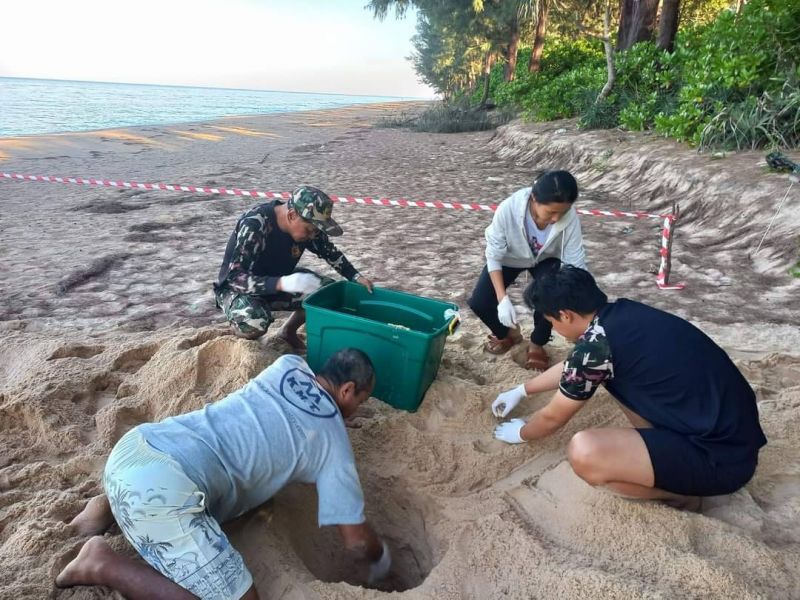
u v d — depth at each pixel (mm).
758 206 6586
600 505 2418
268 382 2402
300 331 4422
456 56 35625
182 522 1995
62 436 3025
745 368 3805
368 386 2568
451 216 8695
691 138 9180
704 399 2252
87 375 3490
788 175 6715
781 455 2836
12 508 2533
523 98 17984
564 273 2408
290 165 14484
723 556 2213
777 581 2117
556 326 2488
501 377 3668
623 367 2314
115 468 2102
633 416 2545
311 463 2287
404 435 3023
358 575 2686
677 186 8164
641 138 10828
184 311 4988
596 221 7910
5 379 3793
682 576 2098
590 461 2348
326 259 3779
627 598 2006
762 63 8359
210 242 7230
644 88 12500
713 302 5109
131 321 4754
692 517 2334
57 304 5113
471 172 12930
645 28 14383
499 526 2455
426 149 17844
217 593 1997
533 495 2629
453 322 3160
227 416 2277
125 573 2031
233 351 3396
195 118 39344
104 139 21312
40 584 2125
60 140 20469
